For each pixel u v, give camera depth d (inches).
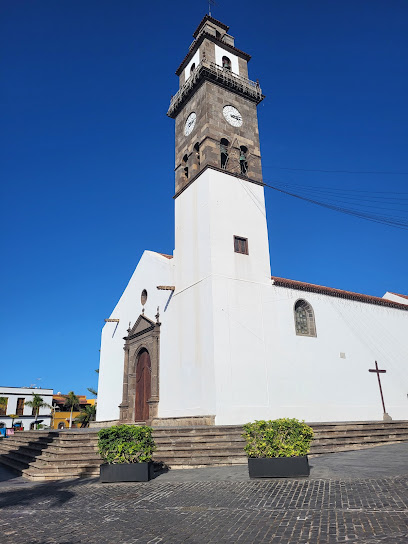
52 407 2336.4
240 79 1043.9
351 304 998.4
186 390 804.0
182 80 1143.6
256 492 356.2
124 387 1021.2
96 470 530.3
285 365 822.5
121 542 252.8
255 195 945.5
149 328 966.4
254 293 841.5
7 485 489.7
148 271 1043.9
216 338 756.0
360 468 429.4
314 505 301.1
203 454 546.0
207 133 933.8
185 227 927.7
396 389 982.4
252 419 740.7
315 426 637.9
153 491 392.2
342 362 913.5
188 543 244.4
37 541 261.4
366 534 234.4
